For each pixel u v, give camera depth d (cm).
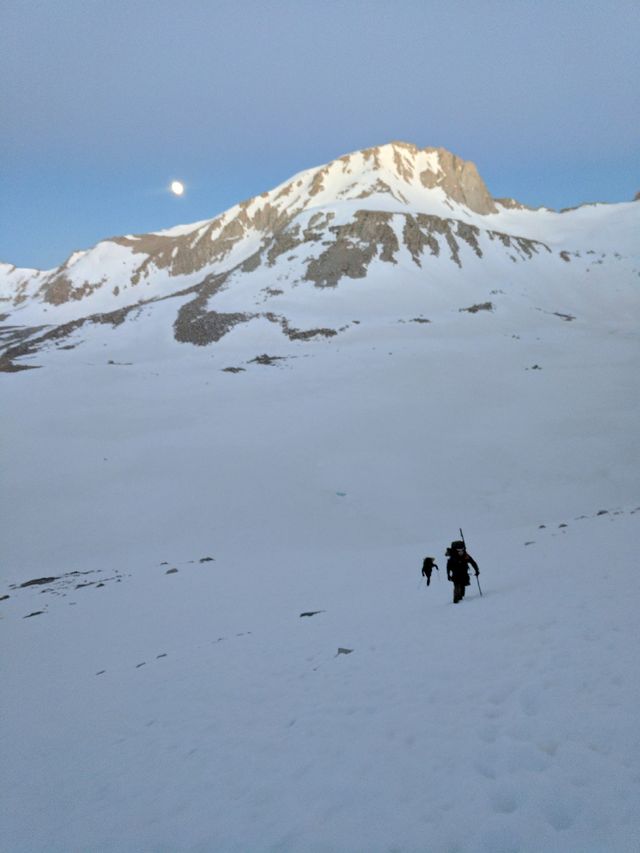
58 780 696
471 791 440
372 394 6719
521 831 379
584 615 811
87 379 8431
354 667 834
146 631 1584
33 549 3528
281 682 852
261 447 4975
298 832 445
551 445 4825
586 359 8394
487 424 5509
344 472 4372
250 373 8275
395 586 1599
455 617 1005
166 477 4453
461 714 578
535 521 3388
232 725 721
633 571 1037
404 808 441
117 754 727
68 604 2195
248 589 1967
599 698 531
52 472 4766
